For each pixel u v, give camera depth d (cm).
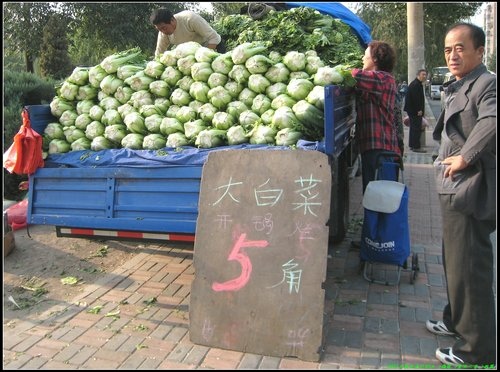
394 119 494
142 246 540
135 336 356
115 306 405
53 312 396
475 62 294
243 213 340
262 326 326
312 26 550
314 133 368
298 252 328
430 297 412
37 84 783
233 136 378
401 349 333
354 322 370
